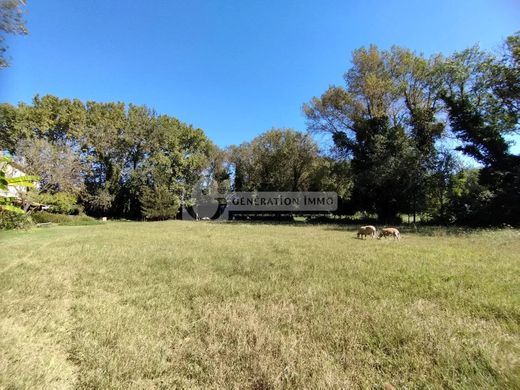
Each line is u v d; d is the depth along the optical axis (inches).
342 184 1219.2
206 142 1681.8
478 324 138.2
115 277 239.3
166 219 1467.8
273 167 1451.8
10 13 328.2
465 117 823.1
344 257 320.8
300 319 145.6
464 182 933.2
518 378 93.3
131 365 104.6
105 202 1406.3
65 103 1364.4
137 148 1556.3
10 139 1078.4
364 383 94.5
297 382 94.6
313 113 1149.7
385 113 1031.0
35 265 284.8
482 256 324.2
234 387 93.9
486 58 826.2
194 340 126.5
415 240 500.7
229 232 679.1
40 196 986.1
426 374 99.5
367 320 141.5
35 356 111.9
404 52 937.5
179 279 230.1
